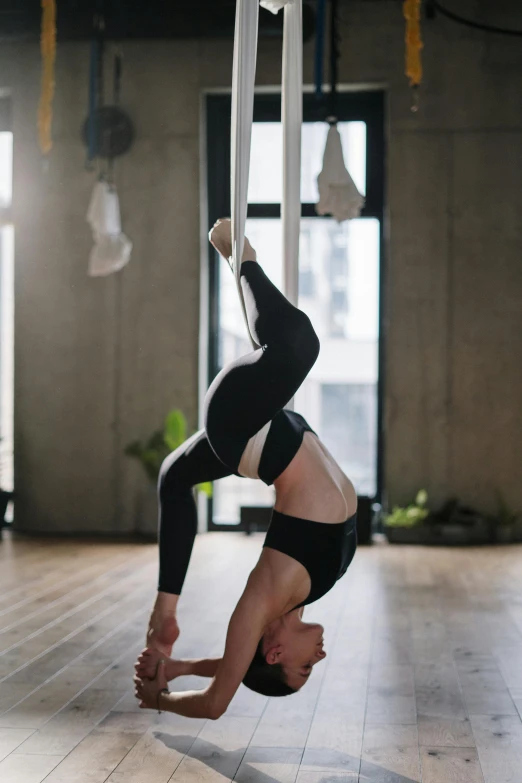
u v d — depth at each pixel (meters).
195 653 4.04
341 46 8.34
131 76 8.60
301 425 2.58
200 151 8.55
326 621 4.79
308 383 8.48
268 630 2.57
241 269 2.50
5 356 8.94
